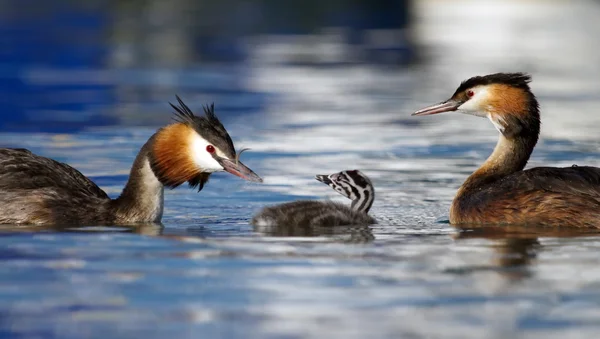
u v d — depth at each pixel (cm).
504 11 5697
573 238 1325
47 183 1453
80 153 2042
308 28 4688
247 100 2827
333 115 2611
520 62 3662
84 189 1484
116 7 5250
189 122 1439
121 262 1187
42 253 1230
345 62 3641
